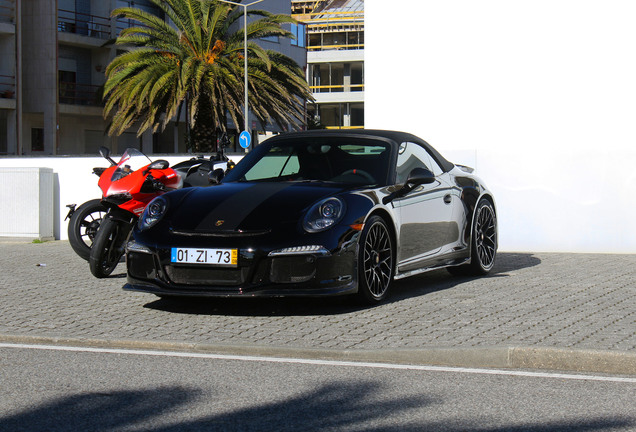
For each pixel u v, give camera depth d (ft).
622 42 33.19
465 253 25.31
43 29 126.11
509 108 34.81
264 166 23.29
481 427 11.51
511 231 33.58
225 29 96.94
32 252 35.81
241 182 22.67
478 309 19.92
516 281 24.81
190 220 20.16
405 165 23.25
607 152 32.22
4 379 14.48
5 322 19.39
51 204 42.32
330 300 21.97
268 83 95.71
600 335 16.39
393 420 11.87
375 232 20.85
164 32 94.48
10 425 11.75
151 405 12.73
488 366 15.31
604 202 32.37
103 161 42.06
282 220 19.62
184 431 11.40
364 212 20.29
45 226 41.96
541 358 15.15
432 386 13.76
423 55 35.96
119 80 88.58
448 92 35.68
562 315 18.81
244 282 19.22
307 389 13.64
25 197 41.50
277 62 98.63
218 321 19.31
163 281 19.95
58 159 42.65
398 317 19.17
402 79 36.37
